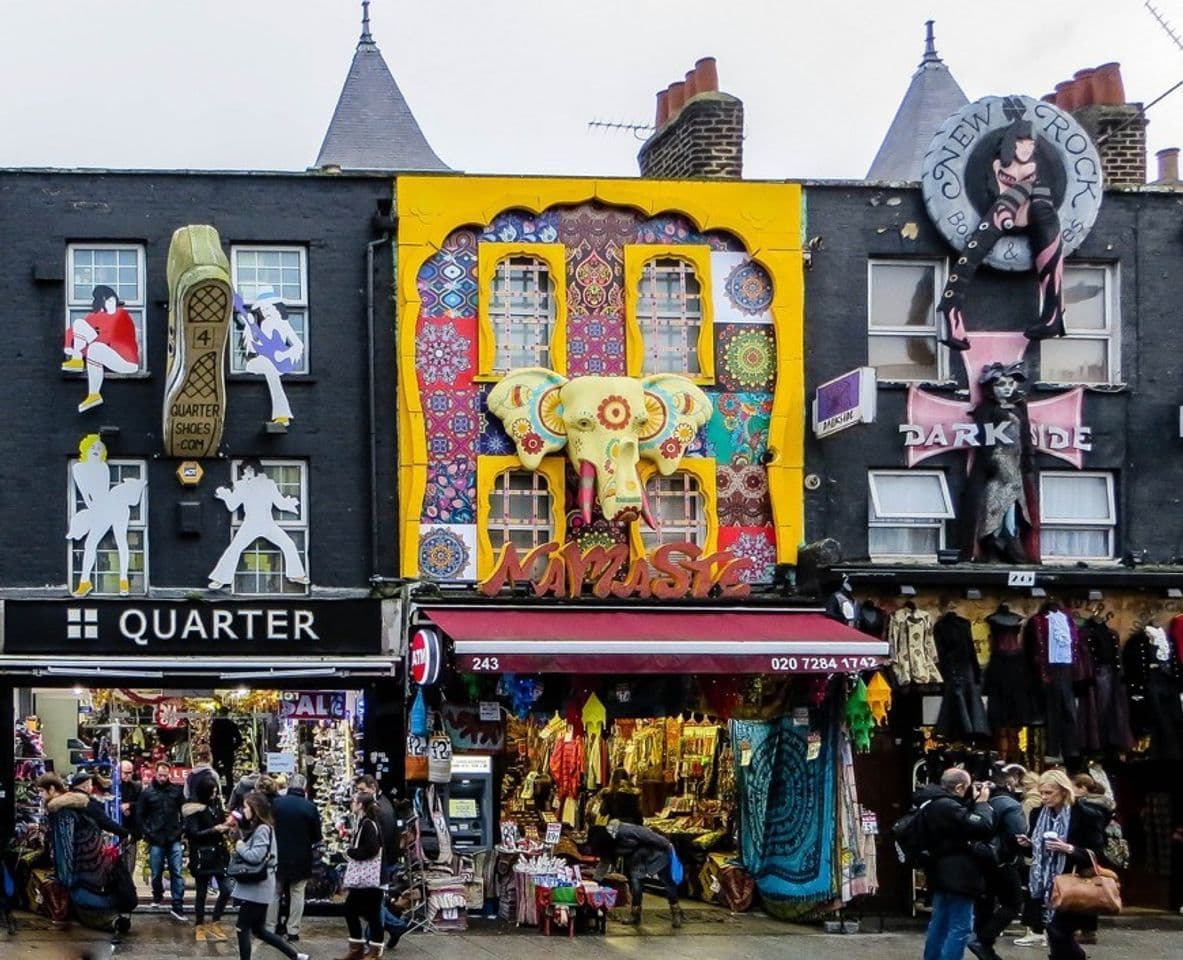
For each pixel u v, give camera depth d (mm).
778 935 18266
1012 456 20156
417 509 19344
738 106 22062
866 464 20234
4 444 19000
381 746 19141
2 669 18297
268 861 14969
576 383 19359
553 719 19844
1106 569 20141
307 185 19625
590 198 19953
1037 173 20500
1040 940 17812
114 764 19516
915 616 19359
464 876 18672
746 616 19281
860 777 19750
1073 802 15688
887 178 28156
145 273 19375
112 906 16844
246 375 19359
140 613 18812
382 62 27609
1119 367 20891
